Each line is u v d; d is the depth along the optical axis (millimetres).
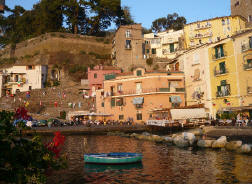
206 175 13281
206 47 46312
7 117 5227
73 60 85000
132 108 51656
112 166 16312
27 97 65500
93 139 33531
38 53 86688
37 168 5379
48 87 72250
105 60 88000
